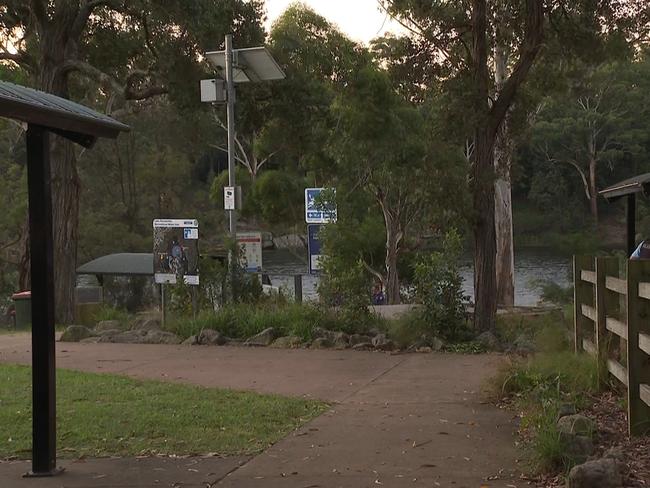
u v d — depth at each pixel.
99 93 27.94
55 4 19.16
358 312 11.77
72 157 19.72
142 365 9.76
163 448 5.83
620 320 6.79
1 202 39.12
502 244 25.45
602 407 6.60
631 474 4.73
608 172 63.16
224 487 4.93
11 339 13.39
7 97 4.48
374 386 8.26
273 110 22.73
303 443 5.97
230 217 13.62
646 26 13.03
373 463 5.41
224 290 12.92
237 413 6.91
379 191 22.31
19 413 6.95
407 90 14.43
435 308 11.21
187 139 46.91
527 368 7.73
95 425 6.47
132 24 20.45
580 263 8.39
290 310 12.00
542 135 58.91
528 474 5.07
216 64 14.08
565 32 13.20
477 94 12.43
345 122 21.00
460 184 12.63
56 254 19.17
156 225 12.55
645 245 9.34
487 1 13.43
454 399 7.52
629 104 58.84
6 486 5.01
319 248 15.44
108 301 24.47
